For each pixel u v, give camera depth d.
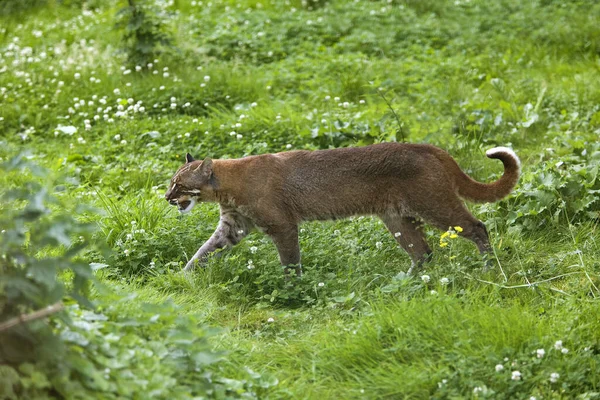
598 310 8.97
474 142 14.79
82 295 7.01
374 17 22.80
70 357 6.35
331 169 10.99
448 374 7.91
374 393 7.88
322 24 22.48
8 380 6.00
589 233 11.51
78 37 22.03
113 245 11.56
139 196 12.84
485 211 12.12
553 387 7.84
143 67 18.98
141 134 15.94
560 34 21.34
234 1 24.80
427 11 23.88
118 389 6.43
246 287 10.68
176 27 21.62
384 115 15.74
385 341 8.67
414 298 9.12
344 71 19.30
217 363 8.05
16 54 20.12
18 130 16.92
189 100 17.55
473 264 10.54
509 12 23.30
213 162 11.11
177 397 6.73
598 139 14.86
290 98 17.95
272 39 21.58
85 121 16.33
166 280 10.69
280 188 11.01
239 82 18.14
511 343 8.34
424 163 10.71
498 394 7.70
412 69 19.47
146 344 7.26
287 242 11.04
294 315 9.86
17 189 6.72
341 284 10.51
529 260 10.83
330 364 8.42
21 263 6.50
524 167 14.27
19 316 6.05
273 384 7.85
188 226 12.12
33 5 25.39
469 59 20.05
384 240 11.77
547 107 17.38
